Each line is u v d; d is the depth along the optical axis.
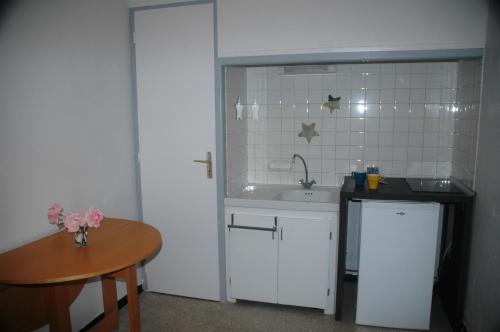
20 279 1.63
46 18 2.13
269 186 3.21
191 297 2.99
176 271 2.98
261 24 2.56
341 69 3.01
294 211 2.65
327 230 2.59
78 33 2.37
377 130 3.02
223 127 2.75
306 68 2.99
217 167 2.77
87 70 2.45
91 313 2.59
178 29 2.72
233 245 2.79
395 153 3.02
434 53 2.35
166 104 2.82
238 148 3.07
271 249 2.72
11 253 1.92
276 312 2.78
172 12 2.71
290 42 2.54
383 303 2.51
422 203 2.38
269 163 3.20
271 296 2.78
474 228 2.30
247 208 2.75
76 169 2.39
